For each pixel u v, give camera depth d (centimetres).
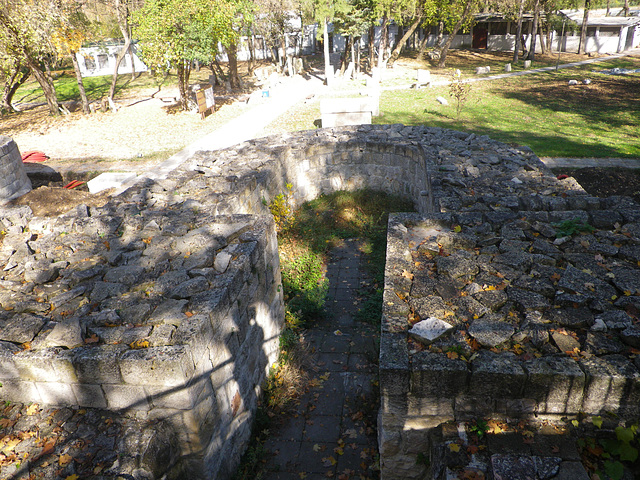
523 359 368
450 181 855
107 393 412
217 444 466
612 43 3894
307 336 757
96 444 393
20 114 2597
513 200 714
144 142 1900
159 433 401
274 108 2330
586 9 3738
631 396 345
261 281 620
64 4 2264
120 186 1380
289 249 976
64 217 724
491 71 3284
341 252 1010
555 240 565
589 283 466
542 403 358
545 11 3631
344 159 1254
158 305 473
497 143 1140
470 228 602
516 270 509
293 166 1185
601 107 2180
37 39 2136
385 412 382
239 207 817
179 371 389
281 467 529
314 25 4225
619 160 1451
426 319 419
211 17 2073
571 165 1421
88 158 1731
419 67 3544
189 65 2316
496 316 429
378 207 1188
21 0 2080
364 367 677
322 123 1803
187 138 1919
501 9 3591
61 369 405
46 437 401
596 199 688
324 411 605
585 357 367
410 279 499
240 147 1173
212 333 457
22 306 485
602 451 343
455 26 3338
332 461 529
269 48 3834
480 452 345
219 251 588
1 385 428
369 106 1764
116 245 621
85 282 537
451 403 370
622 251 530
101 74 3919
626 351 374
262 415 587
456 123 1970
